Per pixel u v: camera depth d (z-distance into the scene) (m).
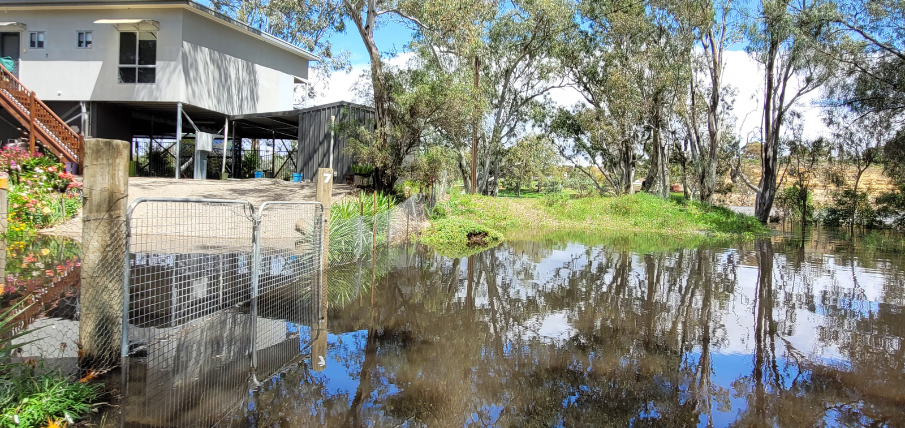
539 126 31.55
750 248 13.89
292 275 6.95
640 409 3.24
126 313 3.53
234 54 19.97
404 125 14.88
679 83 23.42
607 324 5.30
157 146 24.70
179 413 2.85
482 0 15.02
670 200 24.20
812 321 5.59
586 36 26.59
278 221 10.06
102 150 3.40
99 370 3.36
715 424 3.03
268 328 4.65
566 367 3.98
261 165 25.09
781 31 20.36
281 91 22.78
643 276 8.48
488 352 4.30
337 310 5.50
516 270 8.87
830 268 10.00
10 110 13.20
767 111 23.38
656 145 26.84
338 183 17.80
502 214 21.05
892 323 5.54
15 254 7.03
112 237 3.47
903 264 10.92
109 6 17.33
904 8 18.16
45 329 3.97
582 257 10.94
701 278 8.40
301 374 3.60
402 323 5.10
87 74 17.88
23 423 2.50
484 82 22.67
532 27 24.20
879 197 27.20
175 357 3.71
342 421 2.91
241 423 2.80
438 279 7.69
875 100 21.30
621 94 23.88
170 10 17.48
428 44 16.33
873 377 3.86
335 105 17.84
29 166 10.10
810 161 28.27
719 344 4.67
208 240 8.74
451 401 3.28
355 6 15.76
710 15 21.78
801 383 3.72
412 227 13.98
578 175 44.59
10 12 18.08
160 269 6.43
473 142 22.17
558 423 3.01
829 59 20.16
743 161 39.50
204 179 17.66
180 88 17.58
